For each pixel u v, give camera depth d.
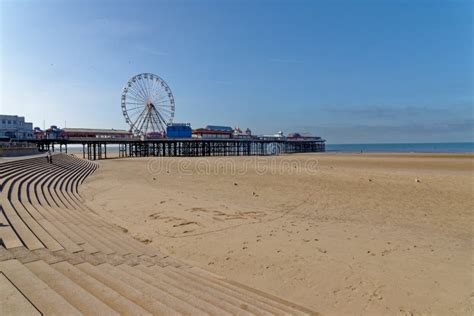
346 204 10.40
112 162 34.47
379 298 4.10
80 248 4.80
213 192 13.05
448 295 4.12
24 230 5.10
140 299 2.98
